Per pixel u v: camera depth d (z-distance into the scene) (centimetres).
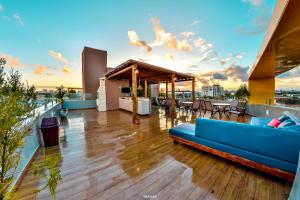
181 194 153
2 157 81
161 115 704
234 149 210
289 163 162
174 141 318
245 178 183
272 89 824
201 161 231
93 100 1044
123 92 998
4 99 85
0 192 73
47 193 155
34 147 262
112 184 171
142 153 263
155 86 1580
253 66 604
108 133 396
